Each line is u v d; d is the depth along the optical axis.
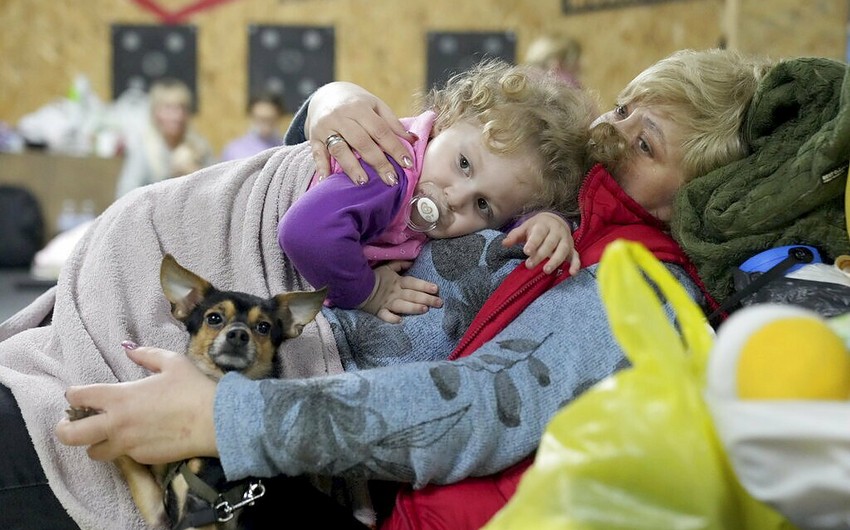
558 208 1.48
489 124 1.40
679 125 1.41
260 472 1.10
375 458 1.12
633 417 0.86
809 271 1.30
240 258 1.42
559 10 6.14
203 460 1.15
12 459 1.22
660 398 0.87
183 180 1.50
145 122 5.46
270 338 1.25
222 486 1.14
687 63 1.45
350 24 6.23
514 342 1.23
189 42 6.22
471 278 1.38
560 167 1.46
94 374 1.28
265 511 1.15
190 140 5.48
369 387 1.13
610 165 1.45
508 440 1.16
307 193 1.35
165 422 1.11
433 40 6.20
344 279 1.33
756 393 0.80
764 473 0.79
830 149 1.25
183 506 1.15
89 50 6.25
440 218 1.42
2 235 4.82
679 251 1.41
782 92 1.36
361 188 1.36
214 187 1.48
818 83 1.35
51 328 1.40
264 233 1.43
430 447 1.12
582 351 1.21
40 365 1.32
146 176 5.25
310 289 1.42
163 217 1.44
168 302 1.35
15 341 1.38
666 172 1.42
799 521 0.82
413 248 1.45
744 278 1.34
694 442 0.85
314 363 1.33
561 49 5.31
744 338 0.81
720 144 1.39
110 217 1.47
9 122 6.26
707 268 1.39
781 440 0.76
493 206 1.43
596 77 6.16
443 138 1.43
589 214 1.39
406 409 1.12
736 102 1.41
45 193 5.02
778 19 2.89
